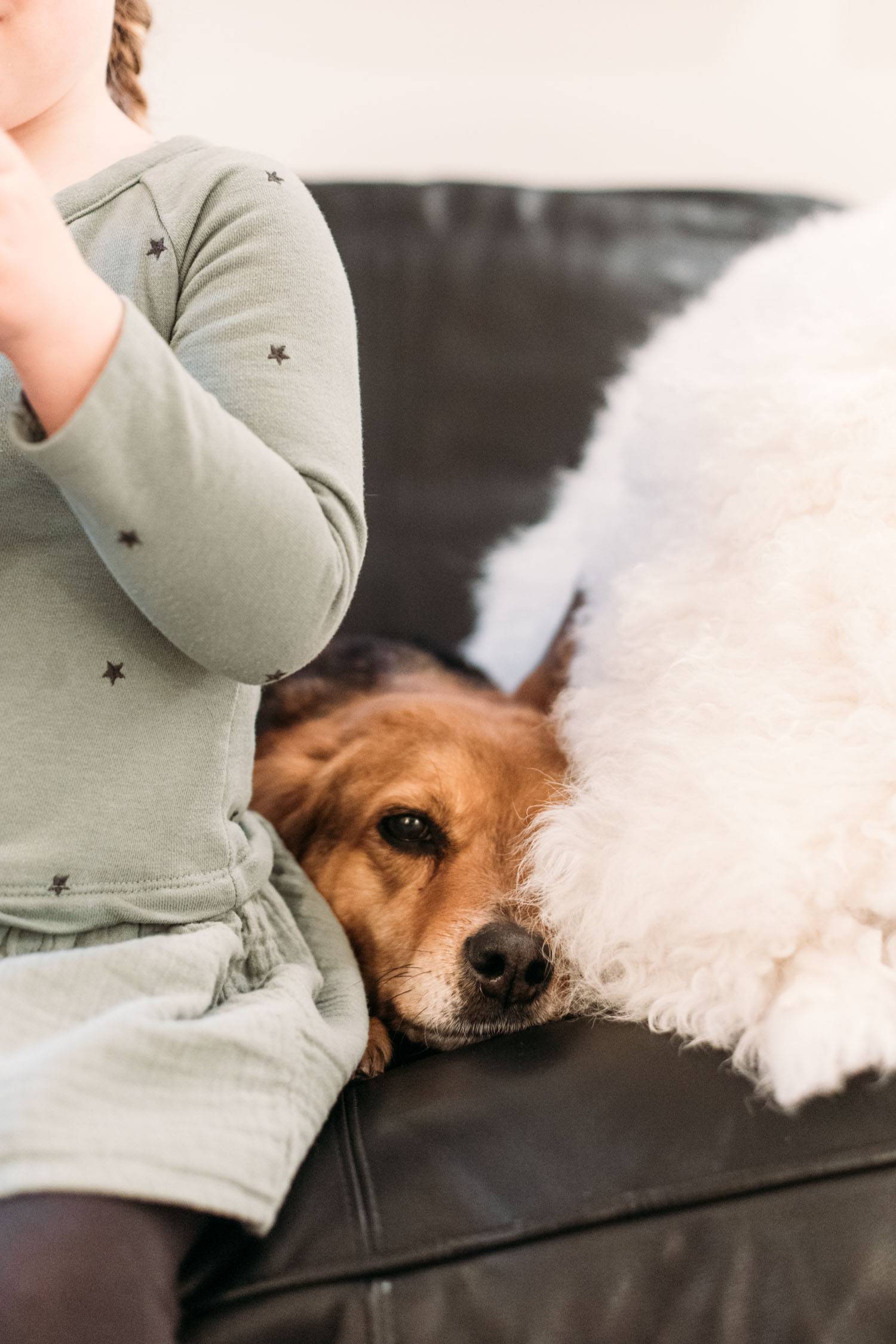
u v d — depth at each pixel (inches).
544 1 53.1
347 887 32.5
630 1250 19.2
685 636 28.4
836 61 55.0
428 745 33.2
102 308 18.4
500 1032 28.5
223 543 19.6
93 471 18.1
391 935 31.2
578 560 40.4
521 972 28.0
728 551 29.0
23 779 21.2
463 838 31.5
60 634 21.9
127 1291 16.1
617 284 47.1
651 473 32.6
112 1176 16.7
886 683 24.6
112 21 27.0
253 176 25.8
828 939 23.4
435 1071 23.7
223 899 23.1
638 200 48.6
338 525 22.1
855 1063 21.1
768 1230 19.3
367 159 54.1
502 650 43.1
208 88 52.1
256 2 51.4
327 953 27.1
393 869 32.0
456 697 37.8
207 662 21.3
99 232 24.8
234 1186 18.1
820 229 38.4
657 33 54.1
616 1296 18.8
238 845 24.1
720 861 24.0
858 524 26.7
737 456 29.4
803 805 24.0
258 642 21.0
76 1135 16.8
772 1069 21.2
